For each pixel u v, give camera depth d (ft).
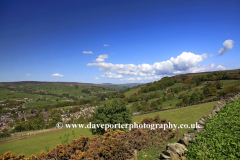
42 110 554.05
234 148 19.88
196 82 439.63
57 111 499.51
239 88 195.52
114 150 38.52
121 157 38.93
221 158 18.34
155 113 149.59
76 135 121.60
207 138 23.76
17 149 113.19
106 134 49.32
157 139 47.88
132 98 398.42
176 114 98.99
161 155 22.74
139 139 45.32
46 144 112.37
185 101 254.27
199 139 24.35
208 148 21.24
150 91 498.69
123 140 44.93
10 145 136.15
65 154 41.50
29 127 309.22
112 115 85.71
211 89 248.32
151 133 51.13
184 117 82.33
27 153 97.30
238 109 39.27
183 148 23.63
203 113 84.23
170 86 506.07
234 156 18.30
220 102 57.26
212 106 100.99
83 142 46.50
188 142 25.30
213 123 30.63
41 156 42.14
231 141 21.77
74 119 360.07
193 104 141.08
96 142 45.19
